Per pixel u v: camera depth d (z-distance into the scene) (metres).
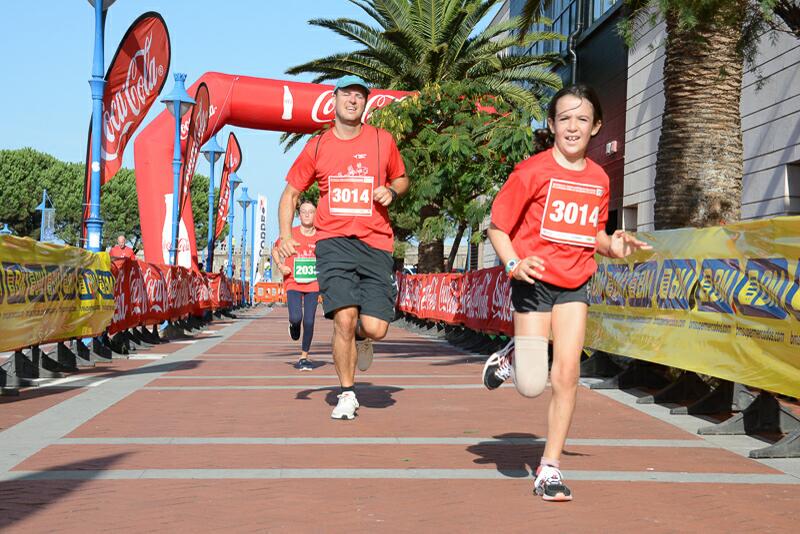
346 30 25.39
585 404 7.46
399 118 17.67
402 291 24.36
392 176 6.47
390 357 12.50
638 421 6.55
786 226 5.59
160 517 3.65
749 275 6.08
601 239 4.30
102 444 5.28
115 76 12.79
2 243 7.59
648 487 4.34
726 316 6.43
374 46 25.59
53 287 9.02
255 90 22.70
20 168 67.44
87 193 12.66
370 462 4.83
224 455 4.97
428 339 17.61
